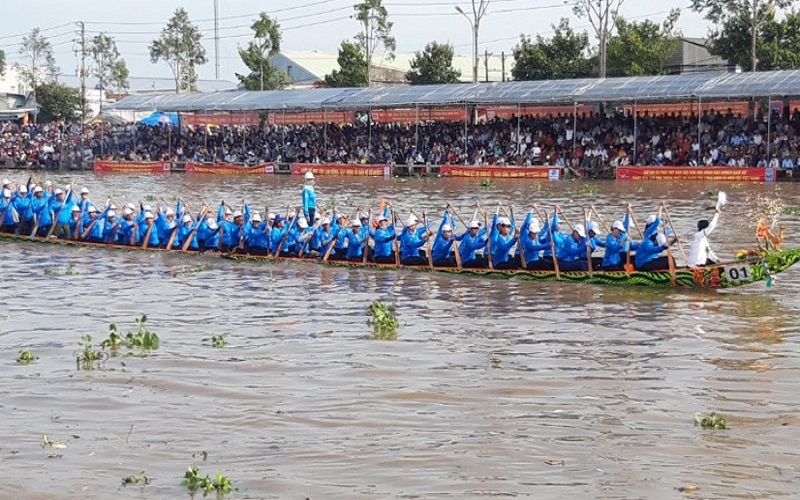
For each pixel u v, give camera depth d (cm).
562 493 1043
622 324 1823
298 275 2459
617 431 1232
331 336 1764
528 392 1402
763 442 1184
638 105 5991
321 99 6538
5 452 1180
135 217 3067
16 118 9500
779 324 1800
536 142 5950
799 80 4903
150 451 1183
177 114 7794
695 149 5238
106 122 8206
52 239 3155
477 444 1192
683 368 1514
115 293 2241
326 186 5297
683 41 7644
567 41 7744
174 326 1867
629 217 2289
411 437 1220
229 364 1571
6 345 1717
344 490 1059
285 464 1136
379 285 2292
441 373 1505
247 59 8888
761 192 4347
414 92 6275
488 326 1833
